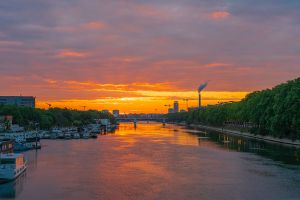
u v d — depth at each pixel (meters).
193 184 111.06
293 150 185.38
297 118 191.88
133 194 100.44
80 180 117.38
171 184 111.19
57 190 105.12
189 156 169.62
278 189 104.12
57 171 132.12
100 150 196.00
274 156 165.38
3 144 155.12
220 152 183.38
